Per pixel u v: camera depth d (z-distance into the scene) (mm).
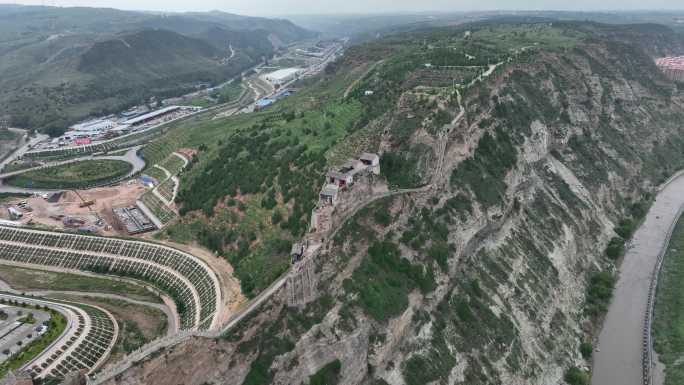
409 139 158875
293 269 110562
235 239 154250
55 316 134375
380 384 113250
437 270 136125
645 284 176500
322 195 128500
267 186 164875
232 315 114438
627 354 145500
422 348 122438
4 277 167000
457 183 155875
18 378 106000
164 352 99875
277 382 102938
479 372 125438
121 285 158375
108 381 93875
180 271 154875
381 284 122438
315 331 107625
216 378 102562
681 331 149250
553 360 139625
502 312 142250
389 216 135250
